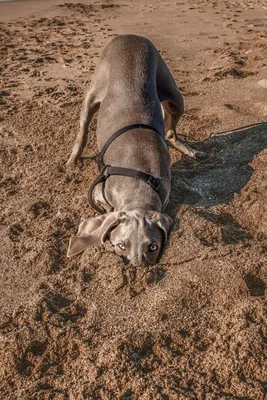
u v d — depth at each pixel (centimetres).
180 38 296
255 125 175
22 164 163
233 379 91
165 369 94
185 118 183
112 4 399
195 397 88
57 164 159
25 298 112
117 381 92
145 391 90
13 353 99
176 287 109
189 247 118
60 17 361
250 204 134
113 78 146
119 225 117
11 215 140
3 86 226
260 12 355
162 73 153
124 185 127
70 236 129
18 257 125
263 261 113
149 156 131
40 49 281
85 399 89
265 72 227
